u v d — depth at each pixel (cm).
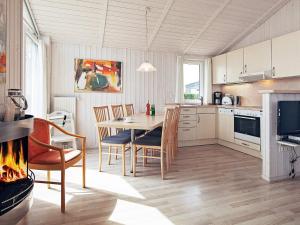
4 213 156
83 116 480
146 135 369
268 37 457
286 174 304
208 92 575
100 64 490
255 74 433
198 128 518
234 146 480
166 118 303
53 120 424
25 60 331
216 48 552
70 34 439
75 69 472
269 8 424
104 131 367
